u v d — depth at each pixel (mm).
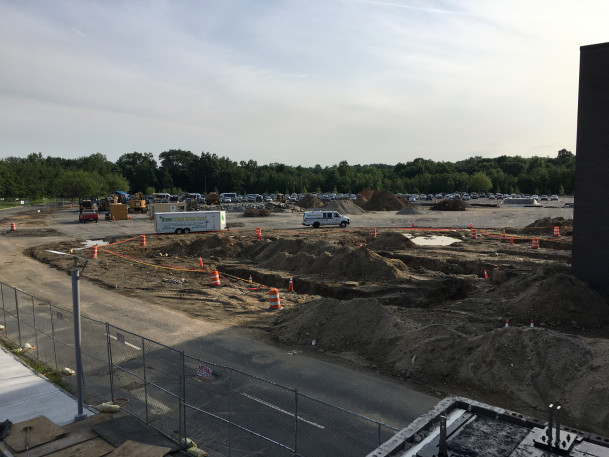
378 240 38188
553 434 4965
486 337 14211
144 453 9594
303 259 30609
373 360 15016
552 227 46844
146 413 11102
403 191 174625
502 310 19906
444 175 173625
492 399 12273
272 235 46219
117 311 21016
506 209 84188
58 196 129250
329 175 177625
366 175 179750
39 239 45969
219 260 35219
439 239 43062
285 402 12242
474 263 30016
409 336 15281
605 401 11078
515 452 4742
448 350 14242
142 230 52969
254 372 14195
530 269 27297
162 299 23219
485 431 5281
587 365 12297
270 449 10102
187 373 14062
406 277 25859
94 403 12219
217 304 22312
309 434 10656
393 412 11703
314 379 13703
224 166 189000
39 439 10250
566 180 149625
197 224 49438
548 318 18453
